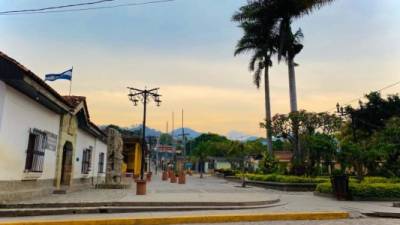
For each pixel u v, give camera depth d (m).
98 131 23.97
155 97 28.83
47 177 16.39
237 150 63.12
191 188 25.45
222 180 49.25
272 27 36.12
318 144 26.03
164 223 11.23
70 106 17.56
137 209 13.11
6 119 12.49
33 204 12.56
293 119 29.27
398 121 34.41
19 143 13.49
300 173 29.03
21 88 13.17
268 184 29.05
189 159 94.44
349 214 13.21
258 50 38.16
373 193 18.06
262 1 34.97
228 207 13.98
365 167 26.89
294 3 33.25
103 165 28.48
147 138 74.44
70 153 19.53
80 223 10.62
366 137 41.44
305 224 11.34
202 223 11.37
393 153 26.36
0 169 12.26
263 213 12.54
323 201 17.73
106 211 12.82
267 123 31.23
